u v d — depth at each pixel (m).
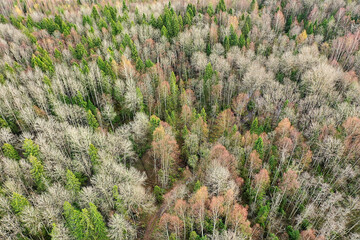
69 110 71.69
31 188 57.59
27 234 50.91
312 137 68.56
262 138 65.12
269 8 132.88
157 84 88.75
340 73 83.25
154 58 103.69
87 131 64.38
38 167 55.09
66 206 44.34
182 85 89.69
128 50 98.94
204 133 70.56
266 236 54.22
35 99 76.69
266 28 116.19
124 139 67.31
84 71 83.69
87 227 45.22
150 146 71.81
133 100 76.19
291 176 55.72
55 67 86.19
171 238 49.09
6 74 82.69
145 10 135.88
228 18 121.00
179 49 108.31
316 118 71.50
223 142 66.88
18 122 73.25
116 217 47.59
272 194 60.16
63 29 116.31
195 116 75.25
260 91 86.12
